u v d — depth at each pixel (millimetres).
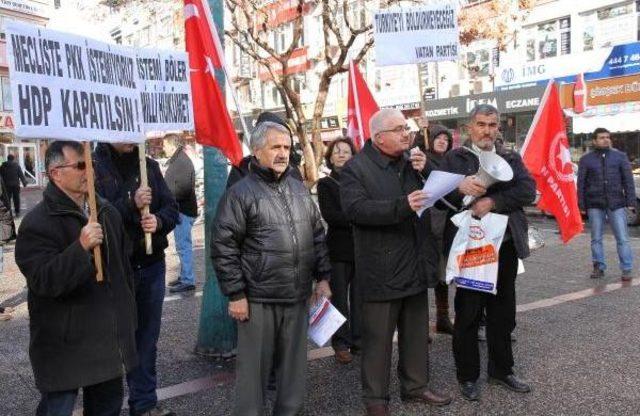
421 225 4012
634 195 7770
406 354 4199
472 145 4328
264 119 4008
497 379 4438
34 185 37969
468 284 4117
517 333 5684
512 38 19938
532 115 18297
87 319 2910
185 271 7812
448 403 4164
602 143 7812
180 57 4160
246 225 3531
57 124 2947
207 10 4941
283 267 3533
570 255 9602
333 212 4973
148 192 3688
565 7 21188
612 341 5348
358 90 7168
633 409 3996
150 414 3914
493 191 4203
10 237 7422
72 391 2945
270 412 4160
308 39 27266
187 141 9031
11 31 2768
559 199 6645
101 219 3047
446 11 6074
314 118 9742
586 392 4289
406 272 3912
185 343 5684
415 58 6020
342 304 5059
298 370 3707
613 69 19078
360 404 4242
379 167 3945
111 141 3258
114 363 2977
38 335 2885
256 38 9547
